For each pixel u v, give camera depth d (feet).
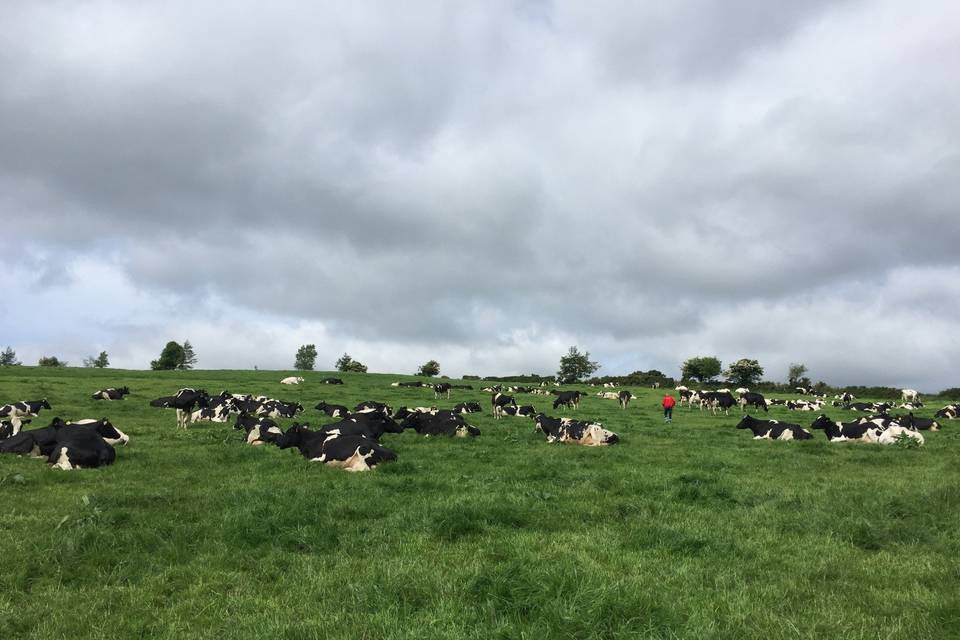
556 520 32.76
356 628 18.97
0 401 101.19
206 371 213.66
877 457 59.62
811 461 56.75
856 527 30.01
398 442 67.97
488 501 35.94
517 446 66.59
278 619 19.84
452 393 172.45
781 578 23.99
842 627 19.24
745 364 317.22
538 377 332.60
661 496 39.04
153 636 19.30
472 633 18.48
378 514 33.76
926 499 35.45
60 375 166.50
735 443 72.13
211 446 60.80
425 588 21.80
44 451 52.03
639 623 19.01
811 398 197.77
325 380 187.32
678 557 26.73
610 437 69.82
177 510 33.68
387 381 209.05
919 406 168.55
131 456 53.57
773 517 33.35
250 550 27.20
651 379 301.02
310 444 55.47
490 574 22.25
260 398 112.78
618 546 28.09
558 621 18.56
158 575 24.29
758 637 18.49
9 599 21.86
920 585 23.13
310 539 28.37
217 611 21.03
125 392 123.34
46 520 31.17
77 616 20.39
